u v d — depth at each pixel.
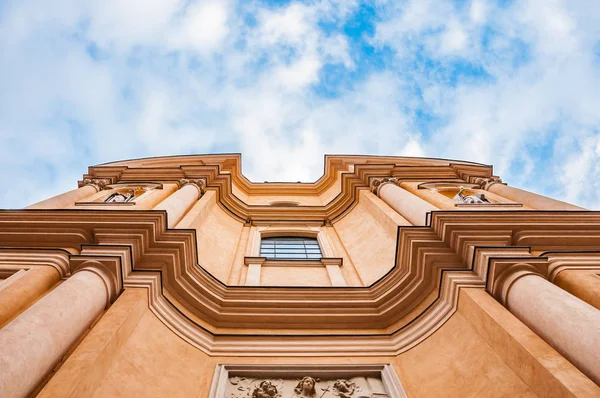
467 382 7.07
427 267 9.11
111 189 15.95
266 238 16.53
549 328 6.34
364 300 9.76
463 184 17.19
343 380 7.98
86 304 6.72
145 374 6.90
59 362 6.05
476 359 7.16
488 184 16.86
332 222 17.52
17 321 5.67
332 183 22.72
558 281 7.77
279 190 22.94
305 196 22.64
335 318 9.43
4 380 4.77
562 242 9.93
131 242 8.98
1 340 5.20
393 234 12.67
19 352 5.16
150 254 9.02
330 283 12.06
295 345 8.73
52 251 8.19
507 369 6.56
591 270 7.90
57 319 6.02
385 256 12.34
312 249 15.48
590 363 5.55
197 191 15.73
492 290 7.70
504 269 7.73
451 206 13.60
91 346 6.19
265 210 18.44
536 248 9.80
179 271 9.19
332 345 8.77
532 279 7.30
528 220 10.23
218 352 8.44
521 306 7.02
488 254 8.23
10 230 9.53
